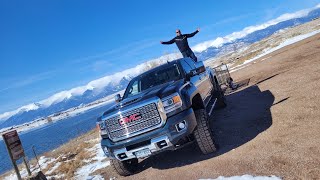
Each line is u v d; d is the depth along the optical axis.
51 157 14.29
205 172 5.55
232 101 12.02
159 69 7.98
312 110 6.89
